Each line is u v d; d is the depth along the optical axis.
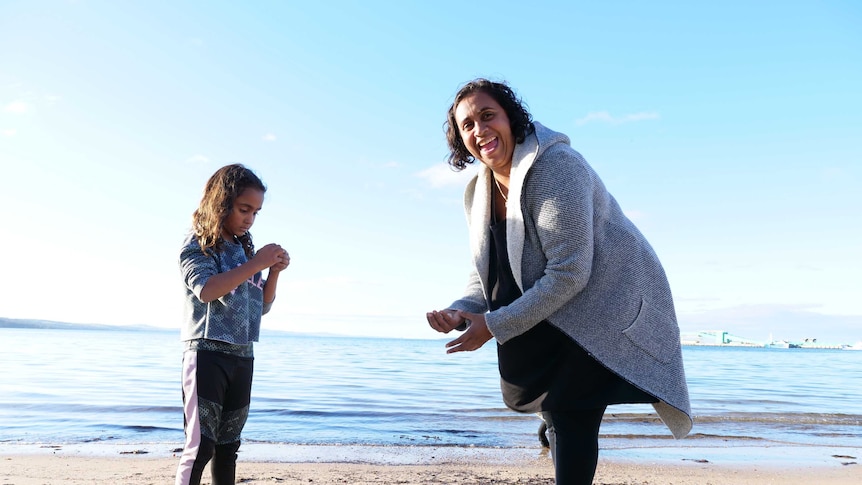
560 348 1.96
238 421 2.59
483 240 2.16
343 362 23.11
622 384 1.88
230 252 2.70
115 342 50.41
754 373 20.97
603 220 1.94
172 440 5.50
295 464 4.41
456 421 7.21
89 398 8.77
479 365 22.42
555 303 1.84
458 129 2.21
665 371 1.92
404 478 3.94
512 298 2.07
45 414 7.16
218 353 2.48
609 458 4.88
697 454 5.14
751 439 6.10
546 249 1.86
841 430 6.94
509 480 3.92
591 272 1.91
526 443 5.66
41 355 23.55
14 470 3.95
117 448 4.98
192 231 2.62
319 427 6.65
